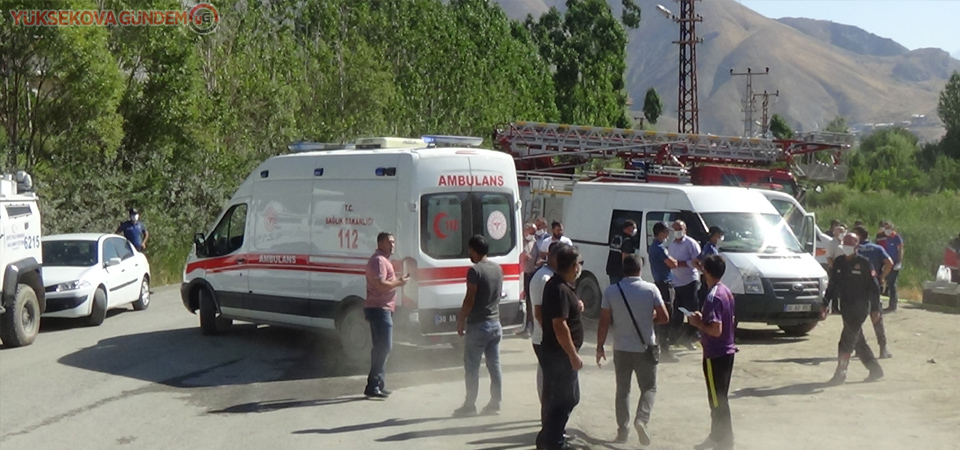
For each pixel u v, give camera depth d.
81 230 25.56
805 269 15.55
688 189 16.66
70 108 24.56
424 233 12.38
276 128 34.88
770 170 24.89
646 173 24.89
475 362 9.95
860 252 14.64
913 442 9.02
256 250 14.33
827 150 28.81
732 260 15.44
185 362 13.12
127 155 28.52
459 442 8.95
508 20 65.75
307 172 13.64
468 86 48.38
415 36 45.81
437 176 12.52
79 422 9.74
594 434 9.39
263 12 37.31
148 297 19.88
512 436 9.16
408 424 9.68
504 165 13.16
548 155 28.25
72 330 16.39
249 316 14.52
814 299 15.42
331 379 12.00
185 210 29.66
